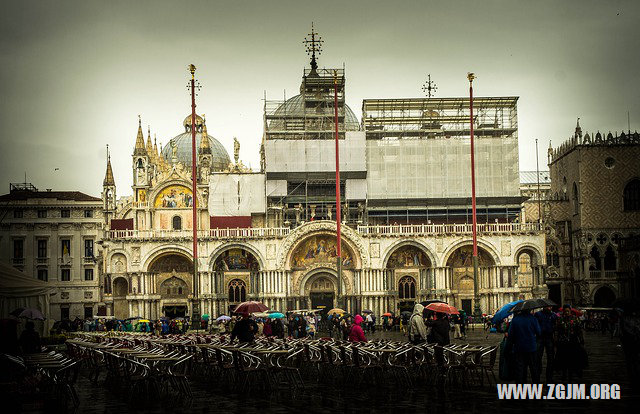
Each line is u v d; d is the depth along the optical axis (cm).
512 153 12388
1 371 3159
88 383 4394
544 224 12069
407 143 12388
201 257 11381
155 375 3441
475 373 4128
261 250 11425
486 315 10981
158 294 11475
